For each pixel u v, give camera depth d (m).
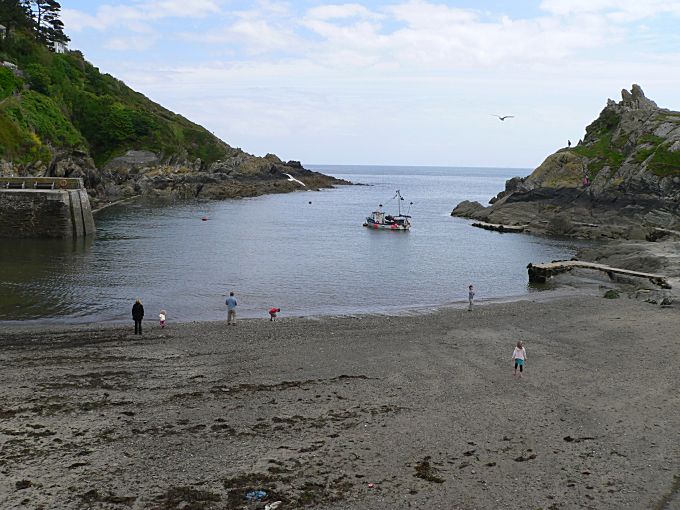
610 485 19.22
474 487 19.06
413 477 19.67
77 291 51.28
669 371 30.75
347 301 51.69
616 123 134.38
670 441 22.41
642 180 106.31
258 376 30.06
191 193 169.75
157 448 21.50
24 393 26.66
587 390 28.02
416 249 86.19
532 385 28.83
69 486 18.72
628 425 23.92
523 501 18.25
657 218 100.31
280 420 24.28
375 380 29.53
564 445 22.12
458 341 37.38
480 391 27.98
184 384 28.61
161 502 17.91
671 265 62.75
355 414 25.02
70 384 28.14
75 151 131.88
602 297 52.50
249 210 141.88
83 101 167.38
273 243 88.12
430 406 26.02
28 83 145.38
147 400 26.28
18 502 17.72
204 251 76.94
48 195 79.81
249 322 42.38
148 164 170.75
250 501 18.05
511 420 24.47
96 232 90.31
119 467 20.03
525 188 128.00
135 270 61.88
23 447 21.25
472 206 144.25
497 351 35.06
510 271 68.75
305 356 33.66
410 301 52.12
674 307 46.75
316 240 93.56
